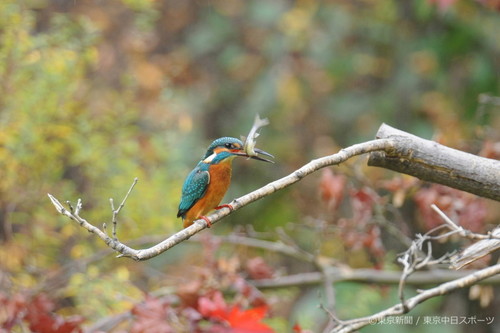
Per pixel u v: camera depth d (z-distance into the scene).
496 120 15.48
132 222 11.48
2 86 11.03
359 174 10.41
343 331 6.71
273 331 7.64
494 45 16.28
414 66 17.31
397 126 17.03
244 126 17.06
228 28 17.92
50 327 8.31
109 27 14.47
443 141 10.17
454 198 9.77
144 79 13.93
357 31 17.67
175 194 11.70
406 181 10.05
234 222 17.08
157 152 12.51
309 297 13.87
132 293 10.84
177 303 9.16
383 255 10.65
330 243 13.89
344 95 17.70
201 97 17.25
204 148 15.54
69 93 11.33
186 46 17.92
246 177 17.36
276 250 11.06
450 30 16.62
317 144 17.34
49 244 11.79
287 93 17.09
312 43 17.53
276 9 17.55
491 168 6.19
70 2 14.73
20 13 11.55
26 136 10.91
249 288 9.24
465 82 17.06
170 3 17.92
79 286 10.62
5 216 11.44
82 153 11.30
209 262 10.02
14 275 11.23
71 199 11.52
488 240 6.25
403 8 17.53
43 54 11.25
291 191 17.03
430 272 11.17
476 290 9.98
